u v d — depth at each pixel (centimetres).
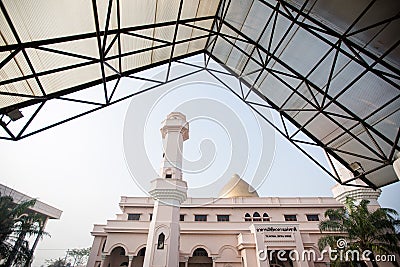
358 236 1709
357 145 959
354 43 724
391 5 612
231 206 2933
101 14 600
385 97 786
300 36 856
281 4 759
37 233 2103
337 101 902
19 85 623
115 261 2508
